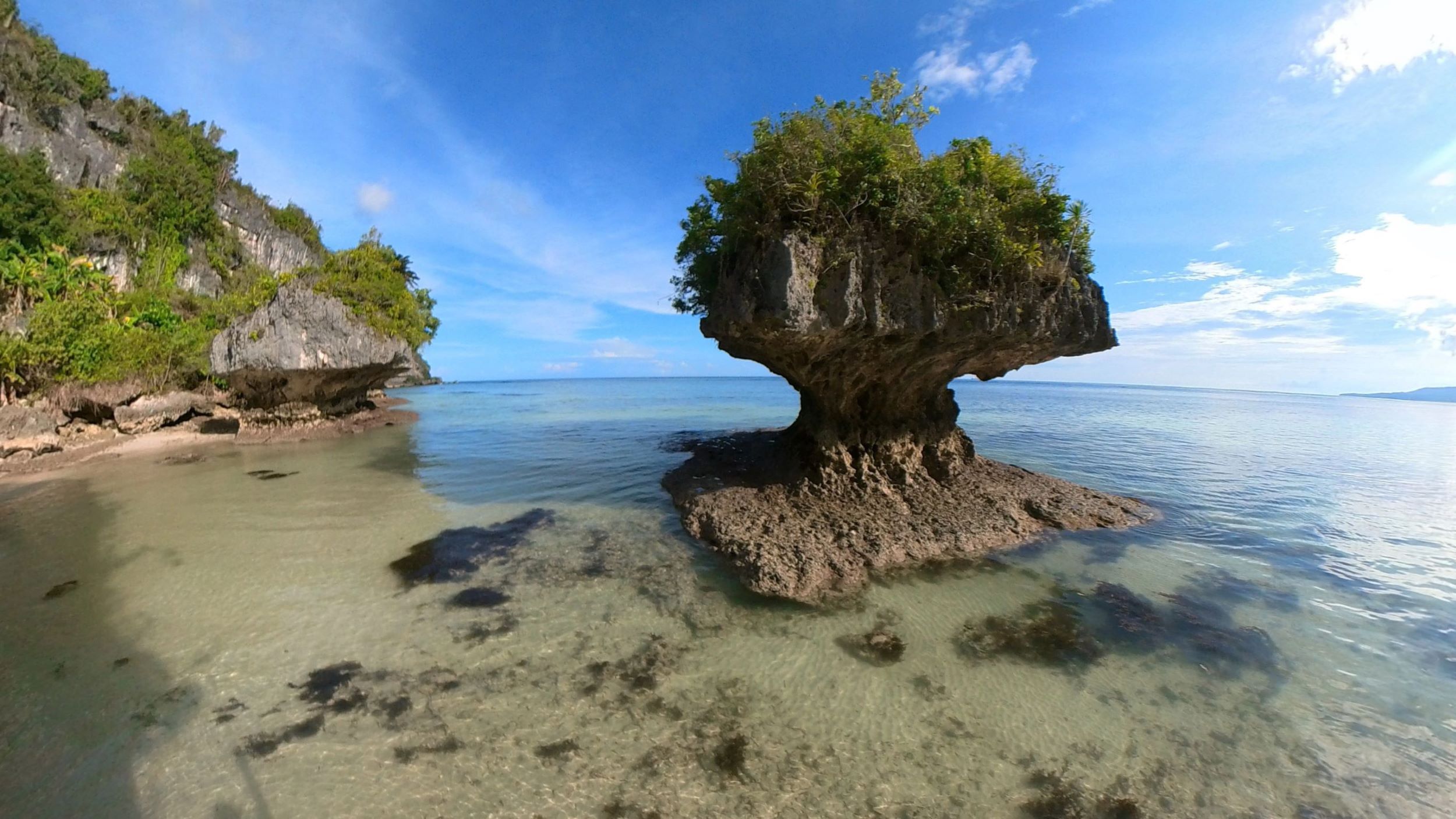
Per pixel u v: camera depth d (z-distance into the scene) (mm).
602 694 7531
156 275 46250
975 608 10008
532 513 15453
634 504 16391
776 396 70875
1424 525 15492
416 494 17469
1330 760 6559
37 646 8469
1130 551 12875
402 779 6055
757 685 7750
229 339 26484
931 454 16625
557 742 6637
